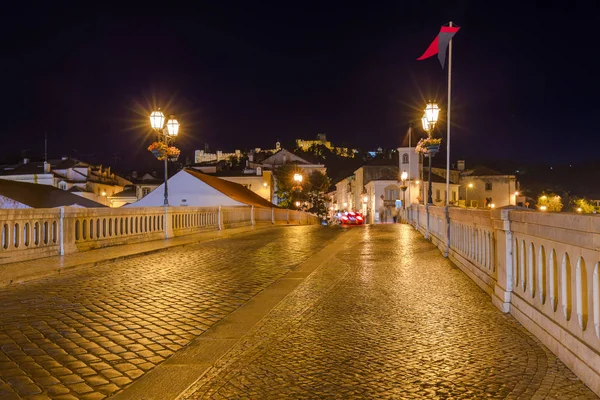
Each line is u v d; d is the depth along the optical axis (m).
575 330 5.35
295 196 82.69
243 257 16.25
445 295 9.73
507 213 7.96
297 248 19.08
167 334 7.27
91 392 5.09
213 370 5.78
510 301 7.99
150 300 9.54
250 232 28.69
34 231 14.54
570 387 4.96
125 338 7.02
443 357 6.09
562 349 5.65
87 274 12.52
